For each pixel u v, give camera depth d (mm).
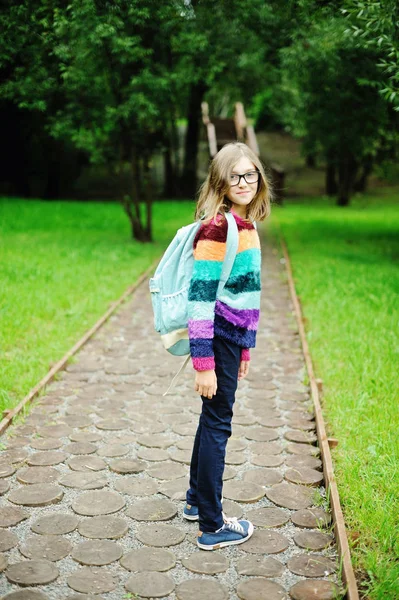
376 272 9578
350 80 11250
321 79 11672
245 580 2498
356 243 13375
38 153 23562
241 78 15969
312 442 3803
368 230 15852
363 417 4055
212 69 10977
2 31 8523
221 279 2543
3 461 3457
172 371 5180
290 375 5094
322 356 5383
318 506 3080
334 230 15727
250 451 3684
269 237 14641
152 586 2441
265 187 2629
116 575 2516
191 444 3754
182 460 3533
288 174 33594
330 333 6039
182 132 34562
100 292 7695
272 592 2418
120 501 3088
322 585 2453
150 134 12453
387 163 16594
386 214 21219
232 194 2547
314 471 3420
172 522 2943
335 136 13594
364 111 11961
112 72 10148
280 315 7172
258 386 4820
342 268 9875
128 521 2928
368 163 21812
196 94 22938
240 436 3896
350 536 2746
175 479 3332
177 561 2633
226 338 2576
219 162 2527
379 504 2957
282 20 9812
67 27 8570
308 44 10297
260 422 4105
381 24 6812
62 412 4211
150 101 10609
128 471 3393
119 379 4941
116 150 12539
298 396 4605
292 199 27266
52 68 9859
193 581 2482
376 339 5738
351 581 2383
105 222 15594
